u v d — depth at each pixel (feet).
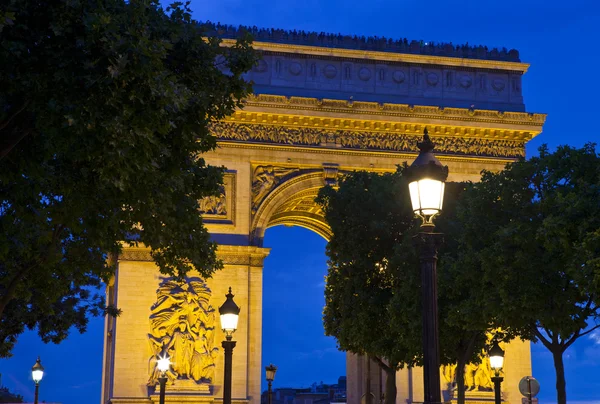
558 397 222.28
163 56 134.92
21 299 240.73
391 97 361.71
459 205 257.75
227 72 345.10
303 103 348.79
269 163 348.38
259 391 330.95
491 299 225.97
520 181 236.02
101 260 207.92
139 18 140.15
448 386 341.62
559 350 224.94
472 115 359.66
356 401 399.03
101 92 133.39
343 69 361.30
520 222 225.15
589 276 197.77
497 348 241.14
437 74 368.48
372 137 357.00
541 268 219.00
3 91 138.62
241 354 330.75
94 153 136.67
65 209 164.14
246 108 344.49
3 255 178.81
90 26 130.21
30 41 136.77
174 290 330.34
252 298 337.11
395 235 284.61
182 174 172.55
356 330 283.38
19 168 155.63
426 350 116.88
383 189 286.46
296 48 357.00
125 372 321.52
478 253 230.48
